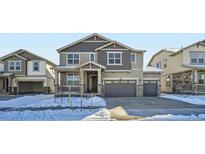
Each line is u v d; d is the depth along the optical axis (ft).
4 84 117.60
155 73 92.79
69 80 90.89
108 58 89.81
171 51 115.14
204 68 95.45
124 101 68.03
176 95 96.53
